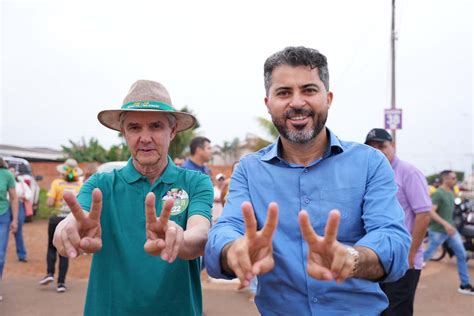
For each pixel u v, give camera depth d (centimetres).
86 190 258
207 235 234
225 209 234
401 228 206
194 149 698
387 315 393
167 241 187
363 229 220
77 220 193
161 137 257
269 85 225
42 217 1791
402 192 409
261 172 233
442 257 1088
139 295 246
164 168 265
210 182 267
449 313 643
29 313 605
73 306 642
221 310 639
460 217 1042
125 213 254
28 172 1633
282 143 234
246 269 166
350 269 163
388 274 192
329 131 231
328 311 212
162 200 256
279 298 221
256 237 167
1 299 668
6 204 685
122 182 261
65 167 743
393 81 1720
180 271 249
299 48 220
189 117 274
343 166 224
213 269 203
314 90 217
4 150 3466
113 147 3005
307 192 222
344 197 219
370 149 229
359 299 215
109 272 252
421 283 844
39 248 1152
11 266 921
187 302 252
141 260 247
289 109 217
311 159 230
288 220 221
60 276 722
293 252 217
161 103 256
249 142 3045
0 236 679
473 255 1070
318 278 163
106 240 254
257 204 229
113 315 247
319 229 217
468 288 761
